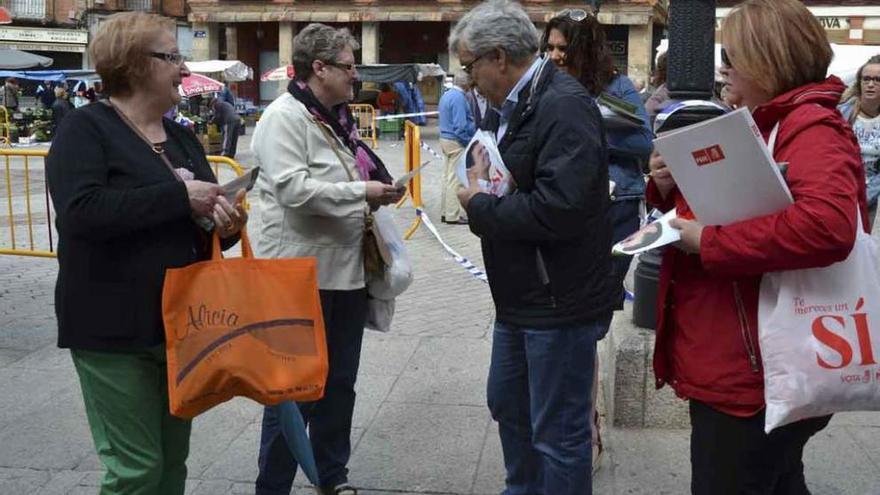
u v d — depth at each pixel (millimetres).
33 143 28094
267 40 44906
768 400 2469
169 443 3252
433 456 4590
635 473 4332
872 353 2422
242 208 3047
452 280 8469
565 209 2977
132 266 2936
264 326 2932
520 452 3631
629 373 4766
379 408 5203
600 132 3121
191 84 24094
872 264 2494
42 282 8344
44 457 4570
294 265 2992
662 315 2760
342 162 3824
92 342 2938
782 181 2387
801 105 2486
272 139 3705
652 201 2920
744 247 2398
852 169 2408
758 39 2541
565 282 3160
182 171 3084
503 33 3143
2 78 37094
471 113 11320
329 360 3957
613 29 39906
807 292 2447
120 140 2959
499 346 3494
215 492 4234
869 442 4641
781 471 2746
